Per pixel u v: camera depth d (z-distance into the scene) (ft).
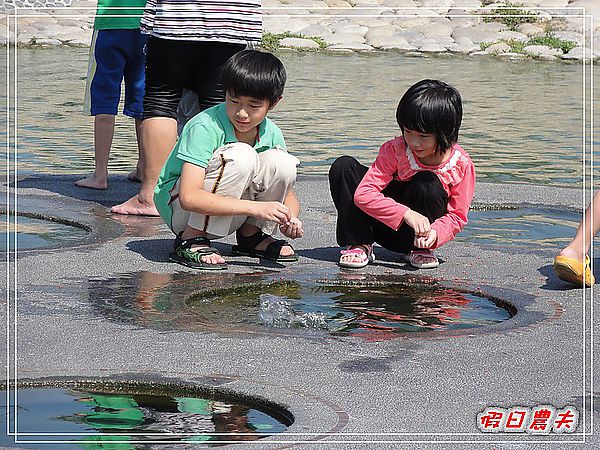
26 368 12.46
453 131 16.97
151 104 21.11
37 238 19.52
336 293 16.31
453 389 12.10
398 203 17.42
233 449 10.41
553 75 60.54
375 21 78.84
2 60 59.11
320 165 30.04
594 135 37.83
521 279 17.19
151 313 14.75
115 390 12.15
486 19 79.10
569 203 24.08
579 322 14.83
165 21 20.18
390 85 53.06
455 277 17.21
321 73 57.62
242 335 13.89
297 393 11.84
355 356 13.15
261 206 17.01
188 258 17.46
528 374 12.65
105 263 17.52
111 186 25.05
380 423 11.07
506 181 27.63
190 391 12.07
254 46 20.67
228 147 17.08
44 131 35.35
